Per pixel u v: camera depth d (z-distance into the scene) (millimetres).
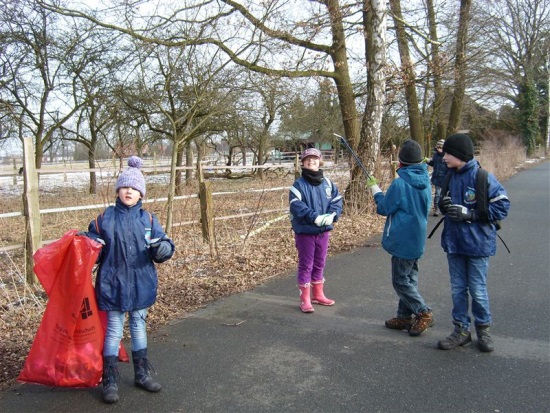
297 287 5473
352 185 10055
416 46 12391
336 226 8914
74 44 10867
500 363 3508
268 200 10688
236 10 7633
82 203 8766
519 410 2885
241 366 3518
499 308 4621
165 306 4777
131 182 3193
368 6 10039
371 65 10055
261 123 22438
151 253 3266
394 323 4219
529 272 5852
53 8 8453
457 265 3850
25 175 5426
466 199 3691
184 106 7512
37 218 5508
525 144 41281
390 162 11328
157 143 19875
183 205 8023
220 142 27406
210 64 7000
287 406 2971
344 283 5613
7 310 4625
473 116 30656
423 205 3949
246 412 2914
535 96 41188
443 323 4324
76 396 3111
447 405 2953
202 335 4098
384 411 2898
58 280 3055
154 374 3406
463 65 14492
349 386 3207
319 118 26047
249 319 4473
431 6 13609
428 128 21203
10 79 12625
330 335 4090
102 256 3172
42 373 3025
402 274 4023
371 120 10094
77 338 3043
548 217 10258
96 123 16516
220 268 6133
